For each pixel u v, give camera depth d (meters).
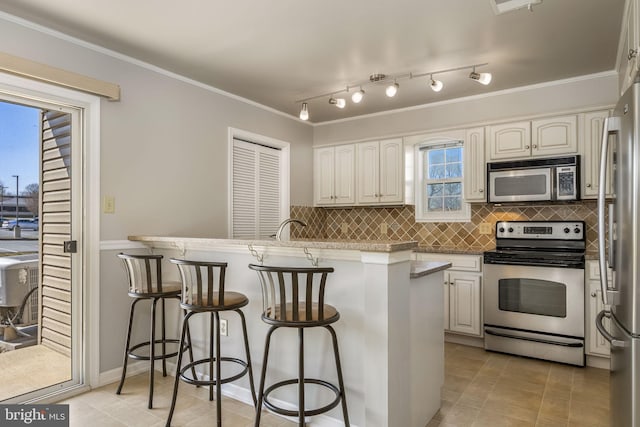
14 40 2.38
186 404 2.48
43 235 2.56
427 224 4.40
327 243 2.01
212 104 3.64
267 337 1.92
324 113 4.56
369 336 1.92
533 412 2.39
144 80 3.08
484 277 3.52
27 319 2.51
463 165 3.90
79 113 2.71
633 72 1.85
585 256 3.12
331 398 2.17
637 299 1.52
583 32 2.61
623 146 1.65
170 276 2.98
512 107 3.73
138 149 3.02
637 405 1.52
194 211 3.44
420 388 2.19
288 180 4.55
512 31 2.60
